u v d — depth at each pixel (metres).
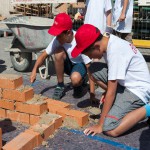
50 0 6.48
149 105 3.13
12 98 3.43
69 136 3.17
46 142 3.03
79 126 3.34
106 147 2.99
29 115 3.38
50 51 3.87
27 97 3.42
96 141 3.09
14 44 5.37
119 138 3.16
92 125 3.40
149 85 3.24
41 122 3.20
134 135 3.24
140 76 3.20
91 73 3.43
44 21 5.35
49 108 3.54
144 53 7.45
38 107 3.30
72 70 3.99
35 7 9.90
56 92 4.21
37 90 4.57
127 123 3.09
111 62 2.98
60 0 6.46
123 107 3.13
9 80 3.41
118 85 3.25
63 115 3.43
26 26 4.83
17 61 5.52
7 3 11.48
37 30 4.80
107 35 3.05
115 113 3.11
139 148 2.98
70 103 4.05
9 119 3.51
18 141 2.84
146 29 6.82
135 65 3.15
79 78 3.91
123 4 5.29
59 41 3.79
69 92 4.48
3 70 5.68
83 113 3.43
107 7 4.57
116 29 5.56
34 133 2.98
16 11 10.78
